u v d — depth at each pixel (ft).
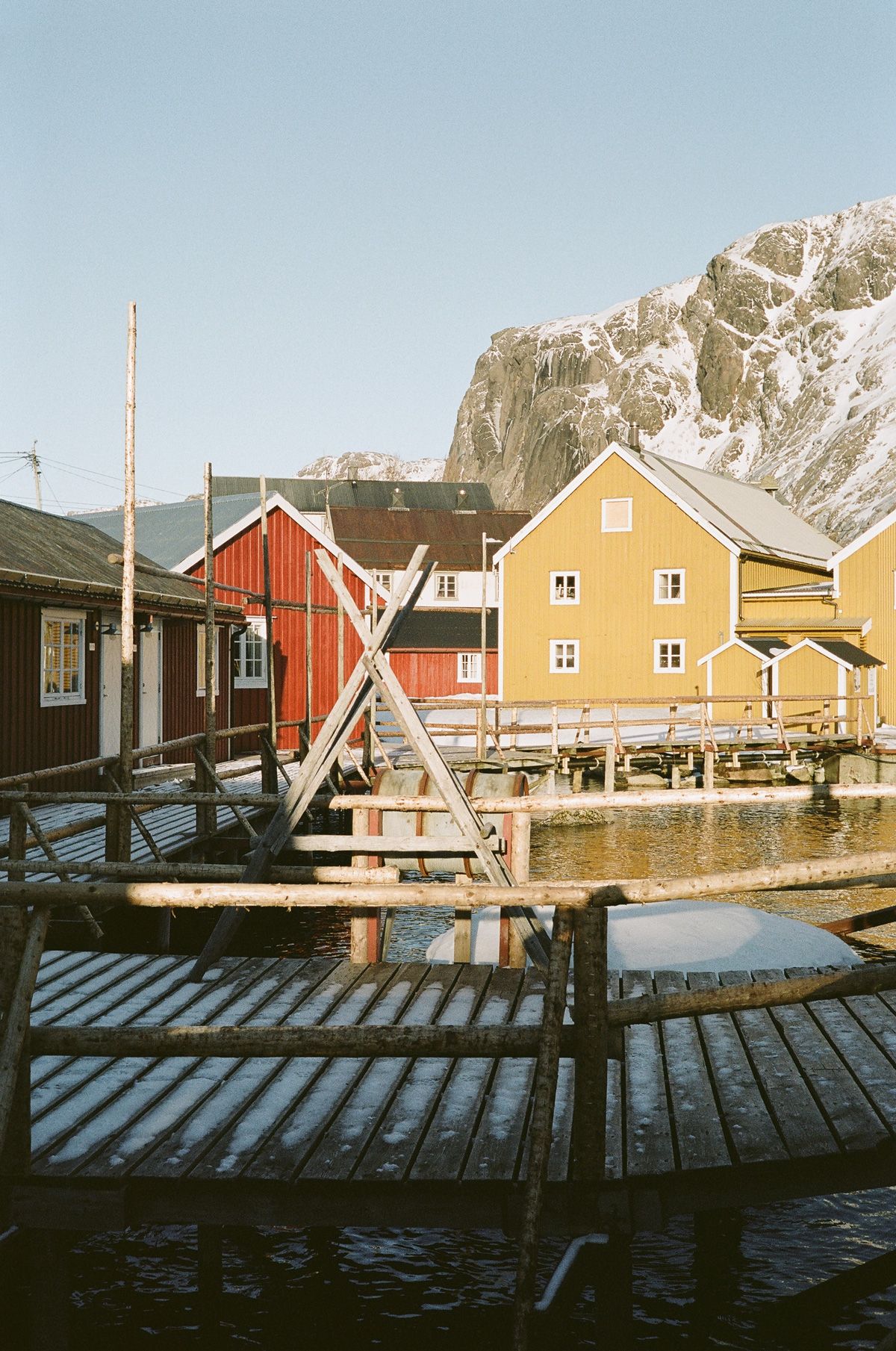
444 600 210.79
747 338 625.00
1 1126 13.08
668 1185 14.90
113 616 58.39
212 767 39.55
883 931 43.21
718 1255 20.26
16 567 48.06
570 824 76.59
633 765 91.09
